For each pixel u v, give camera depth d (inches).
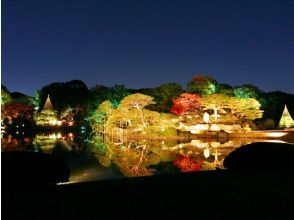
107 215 299.6
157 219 288.8
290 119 2287.2
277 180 435.5
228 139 1950.1
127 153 1258.0
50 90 3097.9
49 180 414.0
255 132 1996.8
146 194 370.3
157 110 2454.5
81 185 423.8
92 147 1478.8
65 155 1178.0
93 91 2874.0
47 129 2829.7
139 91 2800.2
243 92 2524.6
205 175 482.6
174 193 373.4
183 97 2209.6
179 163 996.6
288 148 536.4
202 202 336.8
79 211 311.6
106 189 395.9
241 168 537.0
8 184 396.5
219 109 2219.5
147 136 1982.0
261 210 309.6
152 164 973.8
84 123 2933.1
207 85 2559.1
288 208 314.3
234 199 346.3
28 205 331.0
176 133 1996.8
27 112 2694.4
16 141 1754.4
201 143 1716.3
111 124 2193.7
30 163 410.3
